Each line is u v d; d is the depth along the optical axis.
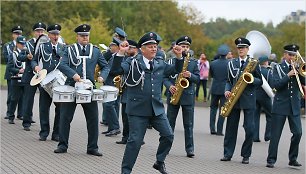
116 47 11.75
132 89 8.28
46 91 11.43
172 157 11.05
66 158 10.11
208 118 19.30
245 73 10.51
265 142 14.27
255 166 10.64
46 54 11.85
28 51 12.26
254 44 11.45
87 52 10.29
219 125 14.94
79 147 11.33
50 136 12.52
